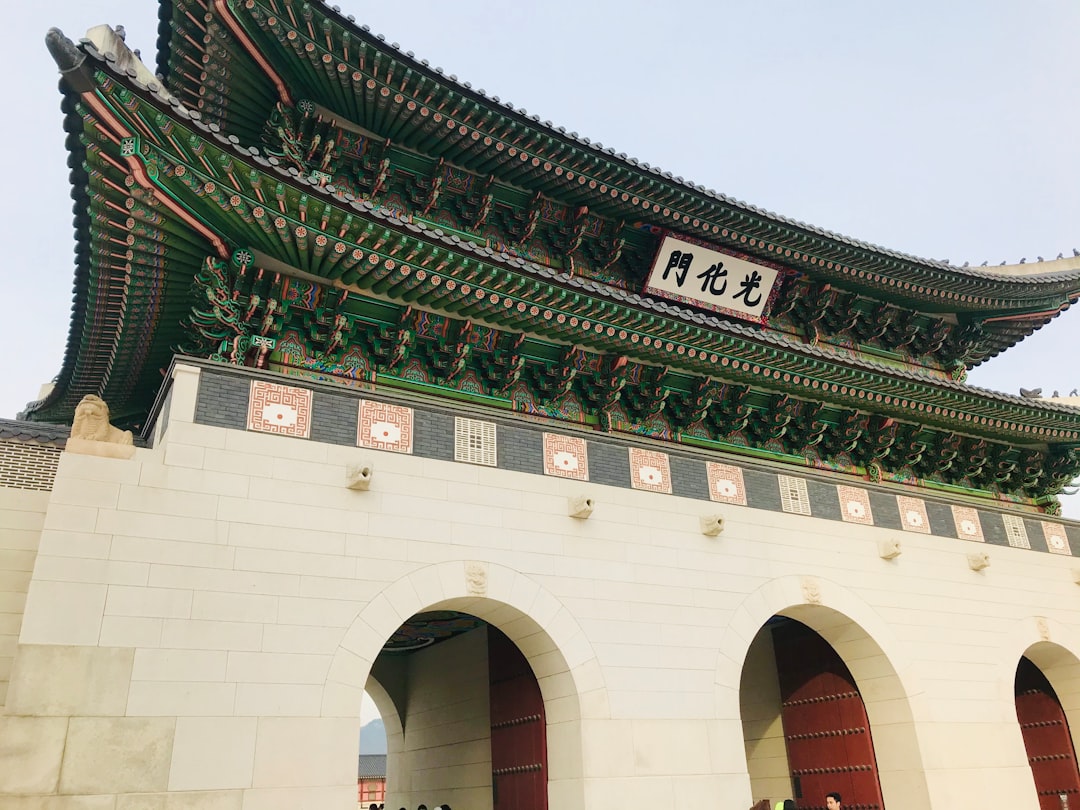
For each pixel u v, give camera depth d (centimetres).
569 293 1734
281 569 1422
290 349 1689
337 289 1678
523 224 2162
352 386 1723
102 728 1211
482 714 2069
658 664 1700
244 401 1518
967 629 2166
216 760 1262
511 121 1941
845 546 2088
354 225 1514
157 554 1341
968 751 1992
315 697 1364
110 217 1441
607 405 1988
